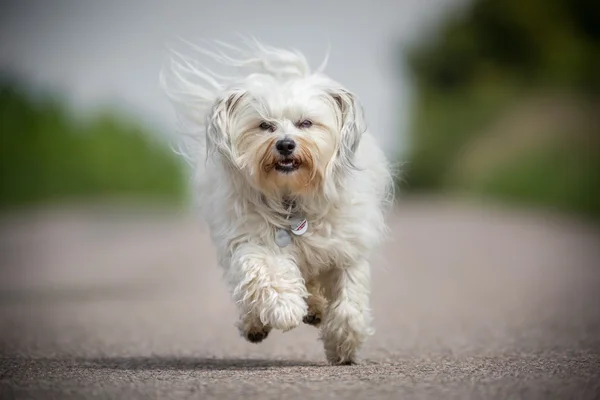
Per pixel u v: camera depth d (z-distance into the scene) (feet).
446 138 199.41
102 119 215.31
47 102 197.57
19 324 42.42
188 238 109.81
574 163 142.82
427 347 32.55
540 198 144.56
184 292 57.41
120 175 213.25
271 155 27.71
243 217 27.94
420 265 72.23
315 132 28.55
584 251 77.05
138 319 44.37
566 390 21.58
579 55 177.47
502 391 21.47
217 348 33.91
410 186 206.69
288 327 26.73
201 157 31.17
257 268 27.14
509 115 184.55
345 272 28.58
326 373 25.05
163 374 25.18
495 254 78.28
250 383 22.93
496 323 39.58
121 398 21.18
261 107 28.58
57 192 198.08
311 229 28.04
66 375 25.18
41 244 103.40
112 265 77.51
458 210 150.10
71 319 44.45
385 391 21.54
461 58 203.00
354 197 28.35
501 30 196.85
